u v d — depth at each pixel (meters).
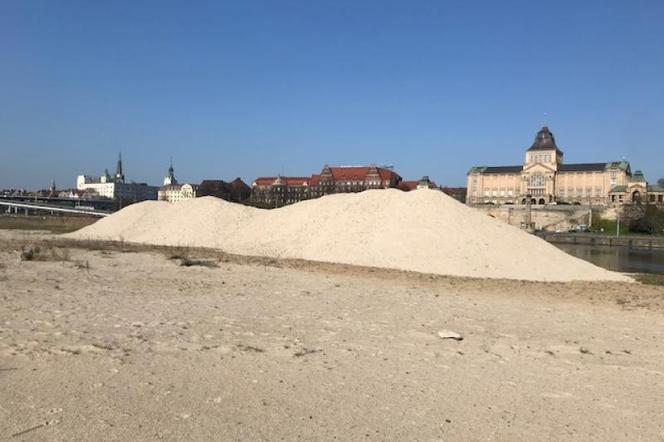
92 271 24.52
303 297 19.52
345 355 11.45
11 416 7.41
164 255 33.59
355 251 34.28
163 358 10.59
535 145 182.00
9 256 29.39
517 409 8.57
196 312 15.64
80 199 196.12
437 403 8.70
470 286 25.06
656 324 17.00
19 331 12.19
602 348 13.23
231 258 33.62
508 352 12.34
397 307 18.20
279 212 45.38
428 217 36.06
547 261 32.66
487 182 187.38
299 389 9.10
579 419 8.23
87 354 10.60
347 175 179.38
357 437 7.21
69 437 6.79
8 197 188.25
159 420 7.47
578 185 171.12
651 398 9.34
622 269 54.22
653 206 131.75
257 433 7.18
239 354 11.13
